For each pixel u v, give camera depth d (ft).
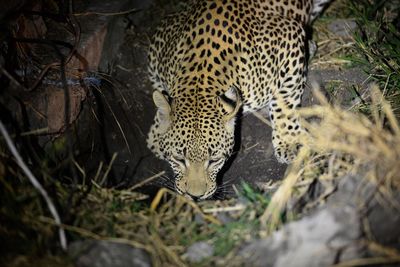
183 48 18.99
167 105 17.47
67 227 14.19
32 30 19.58
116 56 23.32
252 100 19.48
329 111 16.99
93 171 19.84
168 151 17.83
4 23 17.08
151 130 21.04
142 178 20.38
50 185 15.60
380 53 21.53
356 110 19.39
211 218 14.82
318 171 15.76
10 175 15.48
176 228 14.57
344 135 16.02
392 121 15.44
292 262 12.74
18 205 14.58
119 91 21.91
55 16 19.72
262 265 13.14
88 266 13.10
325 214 13.08
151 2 25.17
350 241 12.80
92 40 21.04
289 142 19.97
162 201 18.49
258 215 14.79
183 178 17.46
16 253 13.50
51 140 18.66
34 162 16.99
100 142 20.71
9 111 16.67
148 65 21.68
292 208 14.55
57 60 19.48
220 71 18.12
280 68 19.97
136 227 14.73
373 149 14.32
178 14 20.81
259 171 19.97
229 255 13.53
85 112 20.57
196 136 16.93
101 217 14.96
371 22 23.12
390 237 13.33
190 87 17.79
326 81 21.71
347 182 14.29
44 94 18.20
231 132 17.69
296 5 21.26
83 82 20.07
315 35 23.88
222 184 19.69
